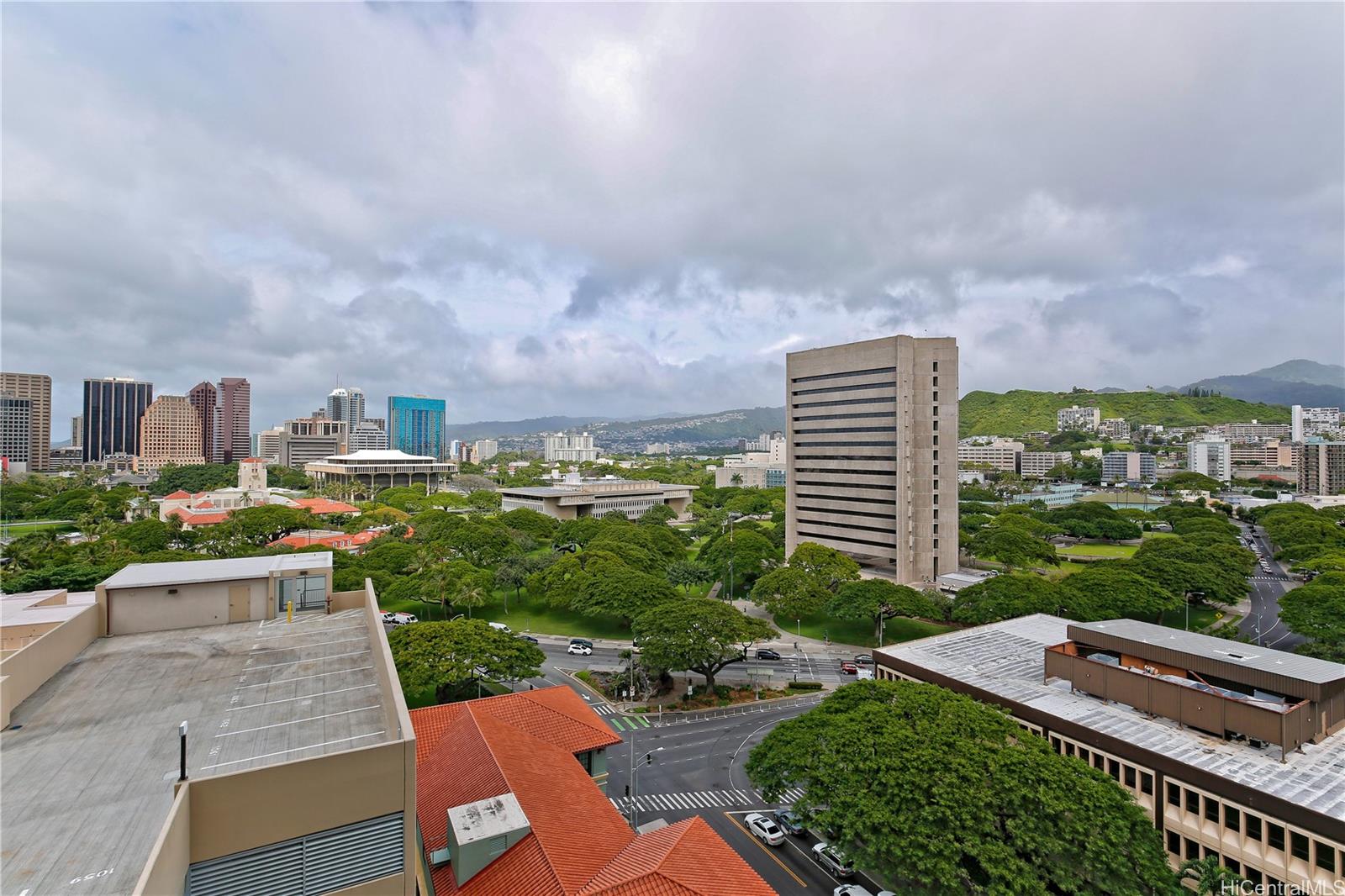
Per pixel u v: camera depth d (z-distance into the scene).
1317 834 36.81
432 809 38.00
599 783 47.62
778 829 49.62
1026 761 41.44
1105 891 36.62
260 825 20.80
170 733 25.69
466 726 44.59
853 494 138.75
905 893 38.72
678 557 147.25
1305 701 45.97
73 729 25.92
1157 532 191.62
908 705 48.69
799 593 105.06
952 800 38.81
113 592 36.88
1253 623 110.06
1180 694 49.53
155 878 16.61
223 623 39.22
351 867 22.02
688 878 30.75
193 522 166.75
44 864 18.28
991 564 150.38
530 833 33.34
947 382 133.88
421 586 105.12
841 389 141.12
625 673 83.31
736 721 71.94
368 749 22.28
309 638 36.53
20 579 95.81
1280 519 169.25
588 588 100.31
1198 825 42.38
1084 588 101.12
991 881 35.66
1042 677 60.78
